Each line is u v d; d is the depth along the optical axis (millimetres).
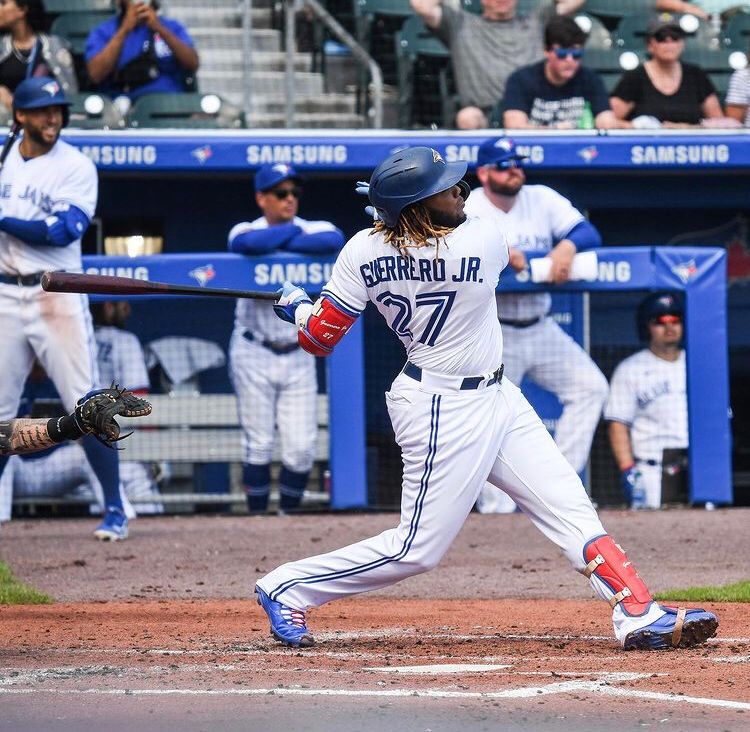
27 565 24719
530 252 32125
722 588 21328
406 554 15617
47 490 32812
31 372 32625
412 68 39375
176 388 34031
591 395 32719
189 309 33812
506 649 16031
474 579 23500
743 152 36000
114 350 33125
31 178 26734
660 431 33938
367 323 35188
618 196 38688
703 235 39812
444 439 15148
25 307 27031
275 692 13133
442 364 15117
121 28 36750
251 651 15891
